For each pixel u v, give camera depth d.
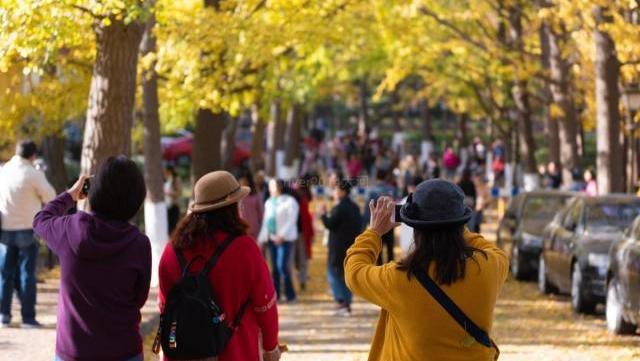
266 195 26.14
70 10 15.06
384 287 5.84
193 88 22.12
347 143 63.88
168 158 56.34
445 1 34.38
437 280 5.77
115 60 15.84
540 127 80.81
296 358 14.93
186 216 7.33
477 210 27.41
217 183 7.26
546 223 25.98
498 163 51.94
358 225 19.47
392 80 35.19
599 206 20.59
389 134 84.50
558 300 22.12
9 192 14.30
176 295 7.00
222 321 7.02
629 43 24.03
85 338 6.70
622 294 16.62
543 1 30.52
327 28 23.41
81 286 6.70
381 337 6.19
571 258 20.22
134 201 6.80
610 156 25.52
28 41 15.12
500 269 5.88
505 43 33.44
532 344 16.56
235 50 21.72
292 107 50.28
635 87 25.97
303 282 23.61
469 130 88.19
